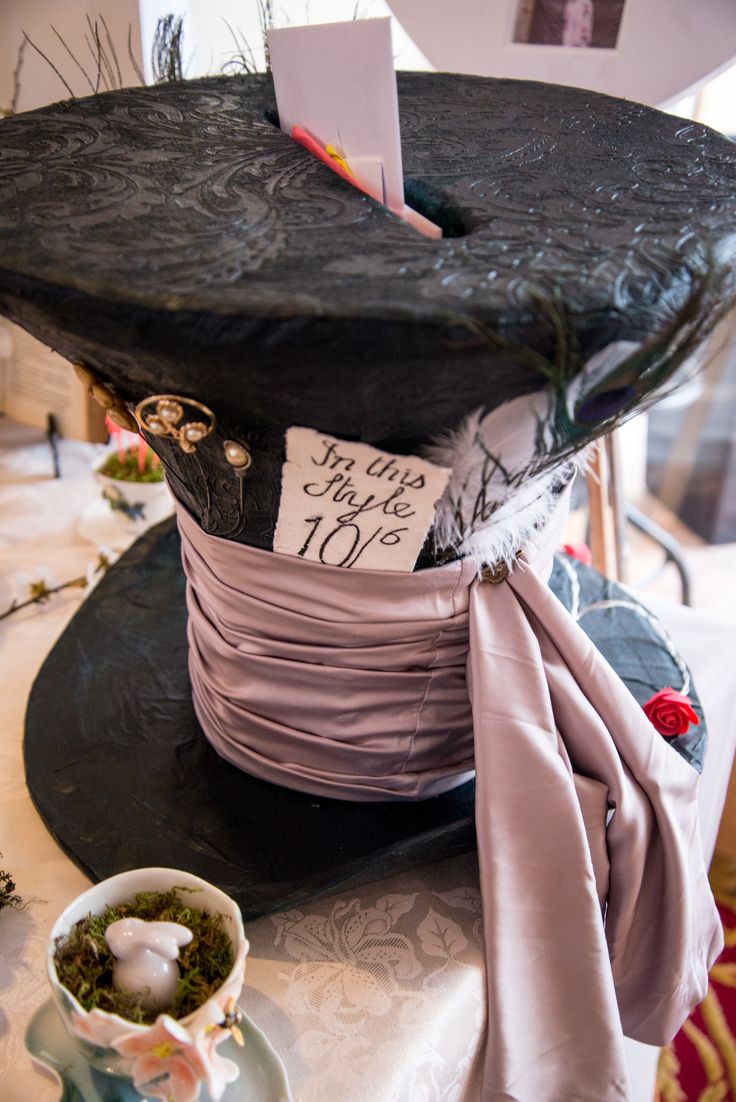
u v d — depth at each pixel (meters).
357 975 0.50
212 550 0.50
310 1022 0.48
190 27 0.84
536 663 0.50
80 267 0.40
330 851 0.54
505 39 0.75
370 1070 0.46
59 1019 0.45
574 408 0.41
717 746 0.75
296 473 0.43
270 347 0.37
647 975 0.53
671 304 0.39
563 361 0.37
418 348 0.36
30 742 0.61
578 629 0.51
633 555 1.75
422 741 0.54
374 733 0.53
